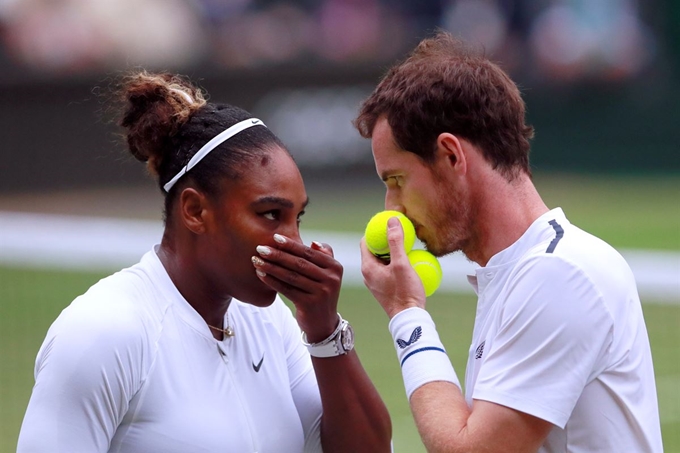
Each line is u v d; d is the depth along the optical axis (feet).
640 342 30.32
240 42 222.89
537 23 239.50
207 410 29.68
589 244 30.12
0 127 198.80
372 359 94.38
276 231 30.25
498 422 28.84
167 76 32.12
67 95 203.92
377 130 32.65
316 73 219.20
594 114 243.60
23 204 198.80
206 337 30.60
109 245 157.89
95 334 28.12
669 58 246.68
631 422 29.63
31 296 123.24
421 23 237.25
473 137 31.17
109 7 209.77
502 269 30.86
